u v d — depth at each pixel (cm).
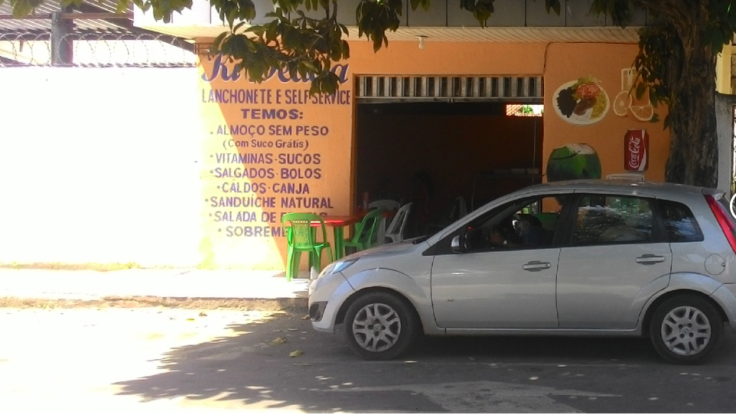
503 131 1600
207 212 1260
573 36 1120
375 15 890
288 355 816
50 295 1075
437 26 1031
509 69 1202
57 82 1275
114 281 1159
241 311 1050
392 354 774
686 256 725
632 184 769
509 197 773
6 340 890
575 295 739
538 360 781
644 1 879
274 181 1251
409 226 1503
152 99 1265
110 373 748
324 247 1153
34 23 1327
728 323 730
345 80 1228
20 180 1288
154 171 1271
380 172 1619
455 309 757
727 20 841
